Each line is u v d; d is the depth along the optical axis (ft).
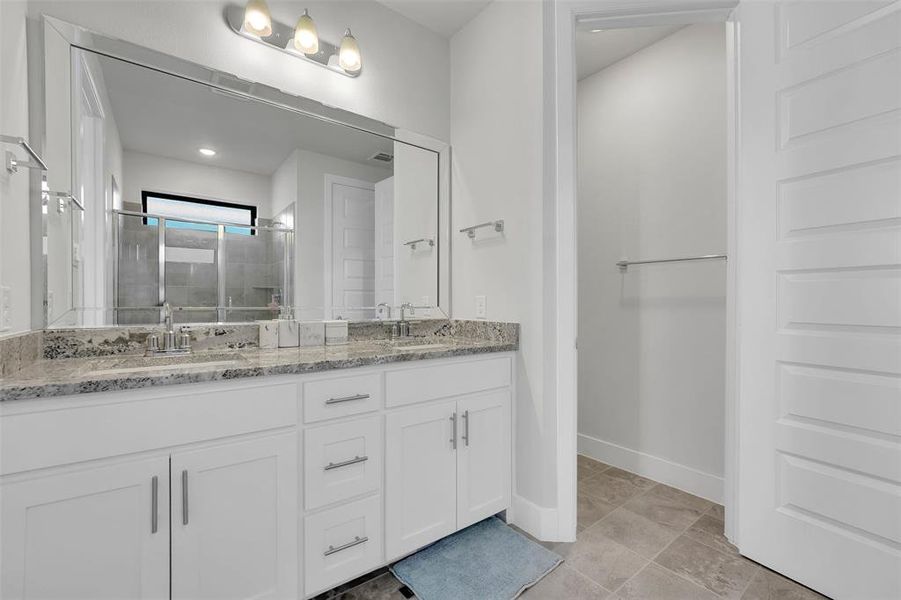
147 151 5.07
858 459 4.35
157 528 3.43
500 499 6.00
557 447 5.76
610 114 8.50
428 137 7.48
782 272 4.91
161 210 5.17
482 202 6.95
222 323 5.57
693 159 7.22
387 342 6.59
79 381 3.10
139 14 4.93
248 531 3.87
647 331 7.89
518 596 4.62
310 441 4.25
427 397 5.20
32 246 4.20
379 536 4.74
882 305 4.18
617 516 6.40
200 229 5.44
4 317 3.54
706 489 6.98
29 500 2.97
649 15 5.68
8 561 2.91
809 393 4.71
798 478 4.80
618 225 8.36
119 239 4.89
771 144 5.00
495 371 5.96
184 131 5.31
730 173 5.63
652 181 7.80
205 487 3.65
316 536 4.28
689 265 7.28
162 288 5.17
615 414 8.40
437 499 5.29
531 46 6.03
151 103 5.09
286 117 6.08
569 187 5.78
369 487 4.67
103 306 4.78
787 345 4.87
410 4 6.97
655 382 7.75
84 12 4.59
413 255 7.25
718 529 6.02
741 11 5.34
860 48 4.32
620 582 4.85
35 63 4.29
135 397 3.35
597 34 7.50
